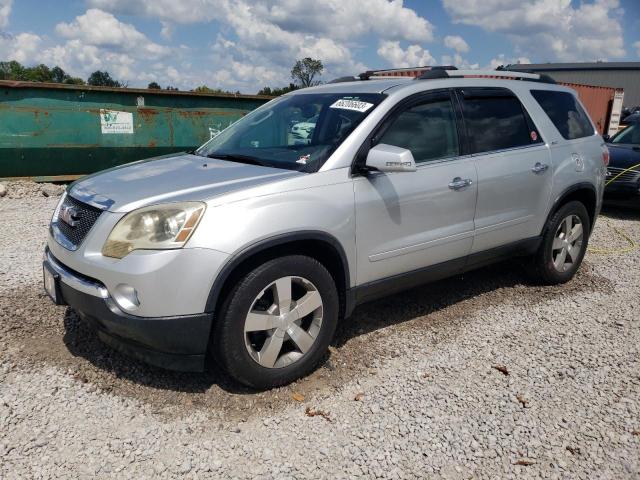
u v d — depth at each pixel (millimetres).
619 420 3246
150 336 3059
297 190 3408
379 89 4184
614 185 9203
